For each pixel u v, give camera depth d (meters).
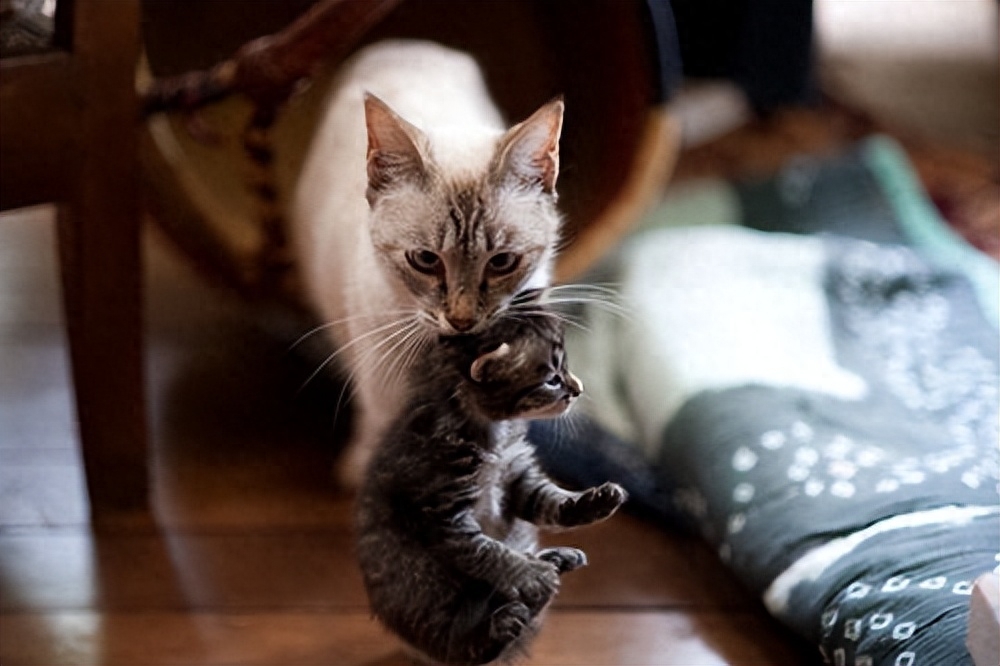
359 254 1.42
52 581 1.46
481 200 1.28
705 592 1.46
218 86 1.52
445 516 1.24
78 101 1.41
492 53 1.79
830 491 1.43
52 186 1.43
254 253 1.66
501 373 1.20
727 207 1.88
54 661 1.39
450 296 1.27
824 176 1.90
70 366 1.51
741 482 1.46
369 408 1.46
